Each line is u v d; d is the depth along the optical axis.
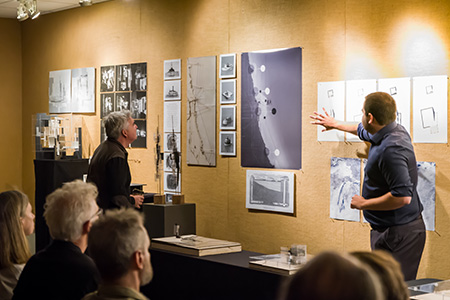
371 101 4.61
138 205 5.80
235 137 6.89
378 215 4.68
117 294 2.12
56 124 8.05
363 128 5.19
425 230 4.70
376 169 4.62
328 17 5.92
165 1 7.74
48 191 7.76
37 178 7.93
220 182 7.08
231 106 6.92
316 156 6.05
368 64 5.59
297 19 6.21
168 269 4.62
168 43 7.72
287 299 0.88
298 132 6.21
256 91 6.64
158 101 7.88
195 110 7.35
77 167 7.78
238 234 6.88
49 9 9.41
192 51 7.41
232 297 4.14
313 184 6.08
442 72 5.05
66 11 9.35
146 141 8.04
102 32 8.70
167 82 7.72
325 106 5.94
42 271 2.86
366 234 5.60
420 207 4.69
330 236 5.92
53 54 9.66
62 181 7.66
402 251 4.61
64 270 2.85
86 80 8.96
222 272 4.21
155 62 7.91
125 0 8.30
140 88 8.10
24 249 3.40
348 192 5.74
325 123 5.63
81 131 8.41
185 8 7.48
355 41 5.69
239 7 6.82
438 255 5.03
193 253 4.48
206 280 4.33
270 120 6.49
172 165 7.50
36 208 7.94
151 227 6.56
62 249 2.91
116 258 2.16
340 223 5.83
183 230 6.60
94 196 3.05
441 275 5.00
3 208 3.36
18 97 10.46
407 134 4.63
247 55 6.72
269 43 6.52
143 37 8.05
